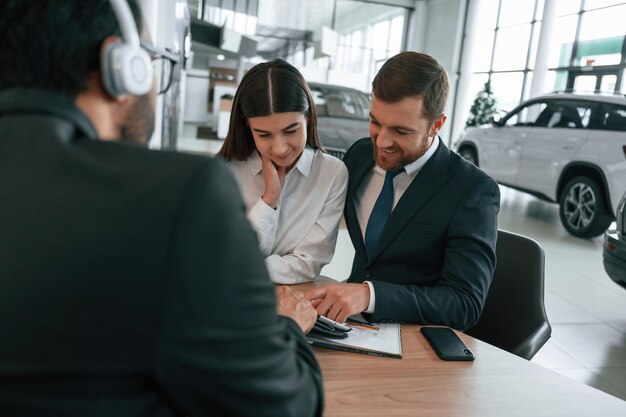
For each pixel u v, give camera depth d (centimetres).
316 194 140
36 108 40
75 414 36
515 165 536
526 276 134
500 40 1043
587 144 450
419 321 108
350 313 103
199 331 36
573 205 469
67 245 36
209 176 38
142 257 36
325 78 1255
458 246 117
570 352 239
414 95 110
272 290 43
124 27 44
